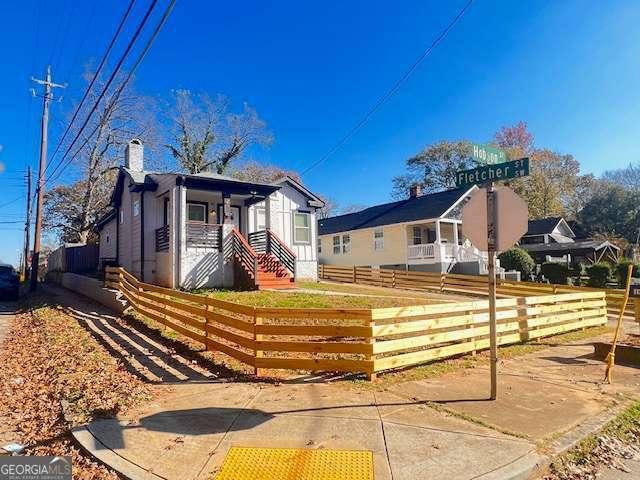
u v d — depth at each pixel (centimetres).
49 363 777
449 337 766
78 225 3972
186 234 1597
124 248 2077
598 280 2456
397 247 2806
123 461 392
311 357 743
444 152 4931
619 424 487
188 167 4284
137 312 1198
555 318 1080
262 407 529
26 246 3712
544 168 4838
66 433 465
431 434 445
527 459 391
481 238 578
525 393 583
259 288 1545
